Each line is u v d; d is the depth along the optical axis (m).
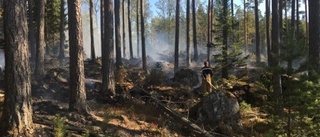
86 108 11.06
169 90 16.28
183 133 10.77
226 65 18.69
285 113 8.73
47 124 9.05
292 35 9.01
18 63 8.18
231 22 19.73
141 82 18.09
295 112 8.91
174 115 11.30
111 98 14.31
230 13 20.31
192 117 12.29
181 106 14.04
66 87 16.69
